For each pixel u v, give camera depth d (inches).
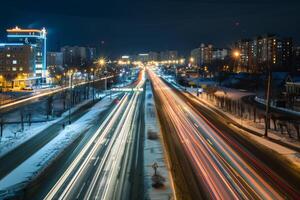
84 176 1403.8
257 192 1228.5
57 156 1706.4
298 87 3831.2
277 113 3034.0
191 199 1166.3
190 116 2989.7
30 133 2260.1
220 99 3727.9
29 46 6038.4
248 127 2474.2
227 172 1451.8
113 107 3570.4
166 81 7578.7
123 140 2052.2
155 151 1790.1
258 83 5757.9
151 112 3206.2
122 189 1255.5
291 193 1222.9
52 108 3125.0
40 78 6107.3
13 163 1611.7
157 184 1302.9
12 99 3838.6
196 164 1562.5
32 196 1210.6
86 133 2258.9
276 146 1895.9
